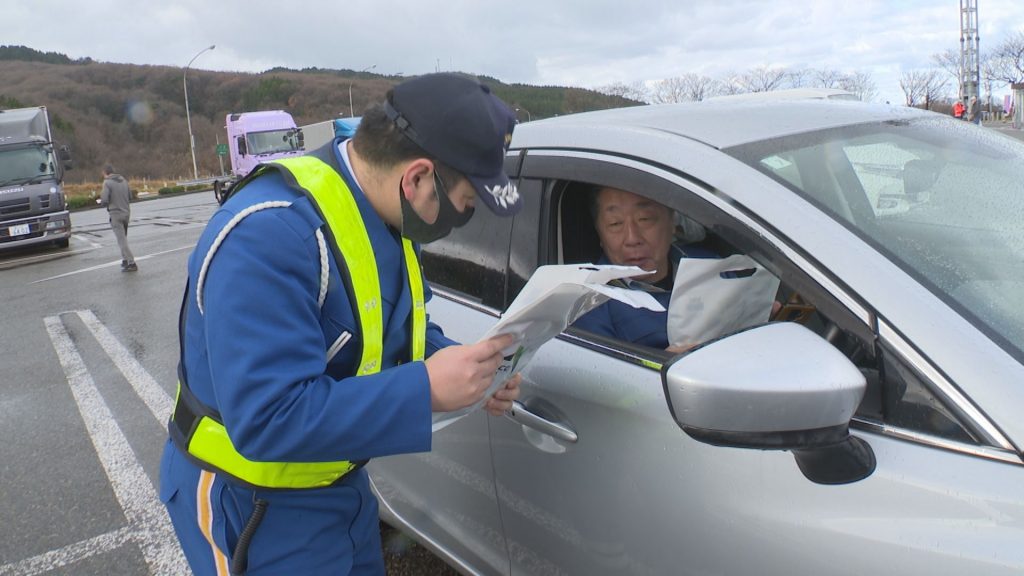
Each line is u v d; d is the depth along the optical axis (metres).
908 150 1.73
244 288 1.12
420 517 2.25
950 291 1.26
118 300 8.27
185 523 1.47
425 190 1.19
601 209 1.88
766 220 1.37
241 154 24.36
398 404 1.15
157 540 3.06
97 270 10.71
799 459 1.23
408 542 2.87
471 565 2.07
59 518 3.31
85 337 6.63
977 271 1.33
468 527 2.04
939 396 1.13
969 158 1.76
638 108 2.03
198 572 1.49
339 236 1.21
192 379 1.34
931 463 1.12
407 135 1.17
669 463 1.43
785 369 1.09
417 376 1.17
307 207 1.19
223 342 1.12
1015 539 1.02
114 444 4.12
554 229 1.89
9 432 4.43
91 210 30.41
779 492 1.26
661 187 1.54
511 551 1.90
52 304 8.38
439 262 2.16
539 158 1.88
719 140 1.60
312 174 1.23
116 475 3.71
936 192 1.60
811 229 1.33
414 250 1.40
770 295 1.57
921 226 1.44
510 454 1.81
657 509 1.45
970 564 1.05
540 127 1.95
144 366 5.59
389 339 1.35
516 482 1.81
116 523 3.22
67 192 39.62
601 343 1.67
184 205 26.12
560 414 1.65
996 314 1.23
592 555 1.63
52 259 12.84
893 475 1.15
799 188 1.44
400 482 2.31
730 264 1.58
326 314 1.23
